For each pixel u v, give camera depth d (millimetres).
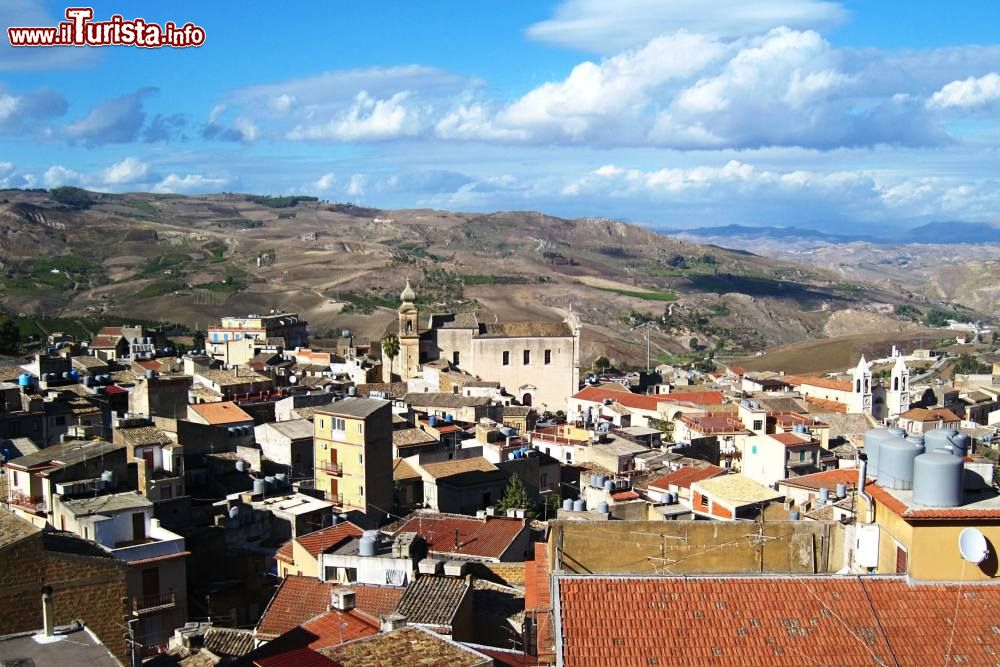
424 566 62938
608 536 44531
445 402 167375
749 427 156250
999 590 35344
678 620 34312
